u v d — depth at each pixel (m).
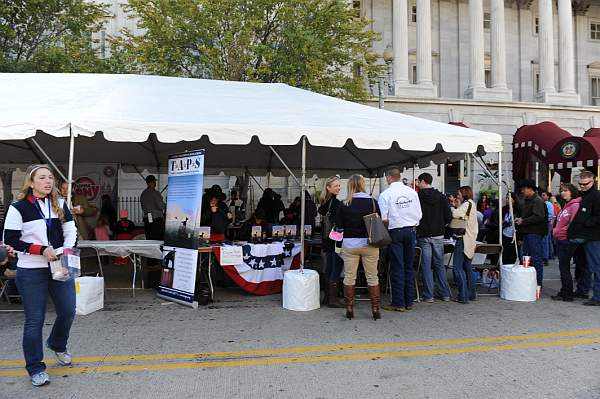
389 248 7.56
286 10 17.28
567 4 29.83
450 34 31.00
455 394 4.39
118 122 7.23
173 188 8.14
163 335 6.12
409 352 5.55
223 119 7.82
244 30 16.94
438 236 8.17
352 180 6.91
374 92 26.02
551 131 20.28
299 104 9.34
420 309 7.66
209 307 7.68
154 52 17.31
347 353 5.50
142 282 9.27
